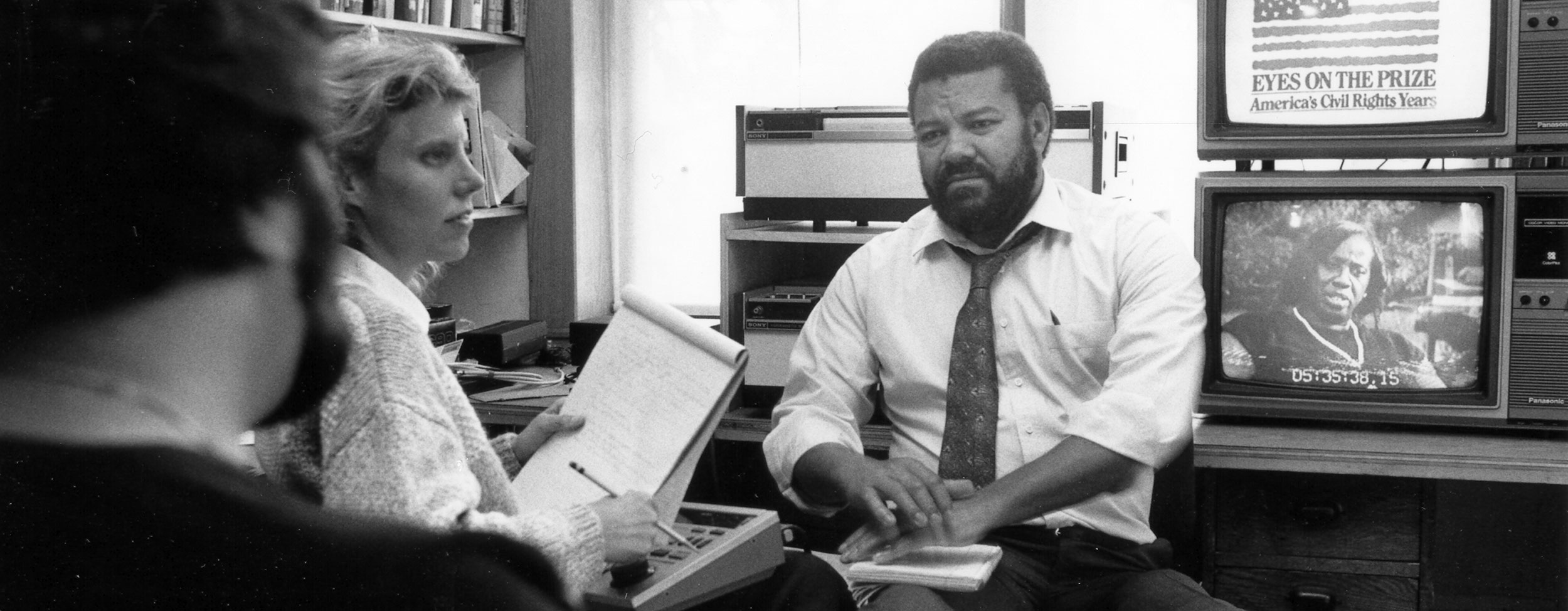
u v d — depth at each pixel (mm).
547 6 3084
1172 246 1971
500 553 275
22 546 229
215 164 248
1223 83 2182
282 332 276
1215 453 2051
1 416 239
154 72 243
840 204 2535
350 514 267
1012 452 1954
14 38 238
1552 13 2018
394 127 1228
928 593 1640
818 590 1598
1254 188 2121
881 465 1822
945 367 2008
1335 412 2141
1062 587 1858
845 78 3061
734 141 3180
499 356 2814
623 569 1375
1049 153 2416
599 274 3285
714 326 2924
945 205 1979
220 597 236
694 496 2643
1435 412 2100
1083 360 1962
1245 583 2143
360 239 1255
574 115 3129
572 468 1434
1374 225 2090
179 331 253
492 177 2963
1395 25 2088
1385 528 2074
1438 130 2088
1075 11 2873
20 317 241
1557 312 2029
